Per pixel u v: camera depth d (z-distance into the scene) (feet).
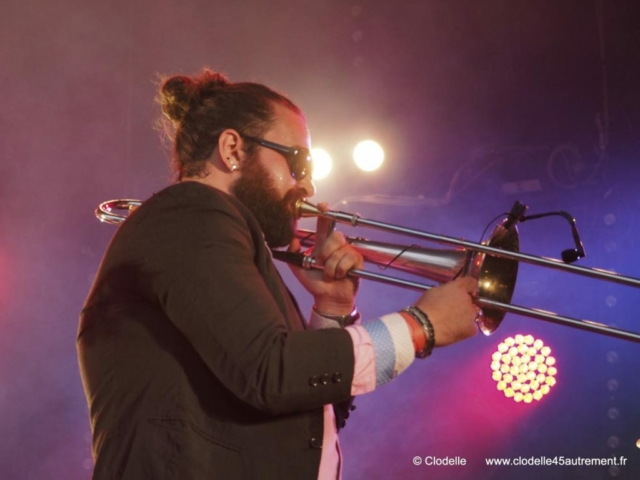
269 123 9.24
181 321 7.24
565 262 9.54
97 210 11.43
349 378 7.25
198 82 9.57
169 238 7.57
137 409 7.48
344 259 9.96
